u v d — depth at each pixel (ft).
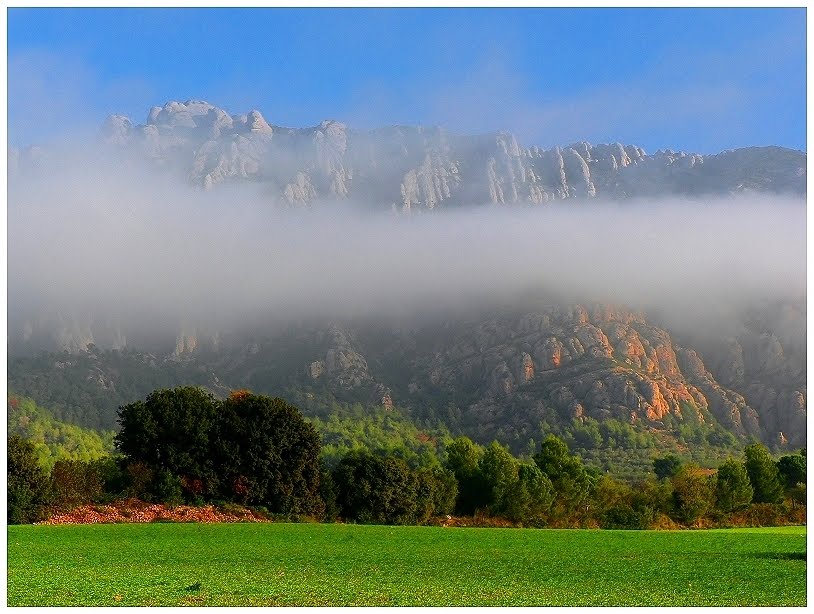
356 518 323.57
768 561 185.37
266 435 301.22
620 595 136.26
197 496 289.94
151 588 132.77
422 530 269.03
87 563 161.48
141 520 258.37
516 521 370.12
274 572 154.61
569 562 180.75
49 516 245.04
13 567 154.40
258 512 290.56
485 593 135.74
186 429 292.81
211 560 171.01
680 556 196.24
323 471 328.70
